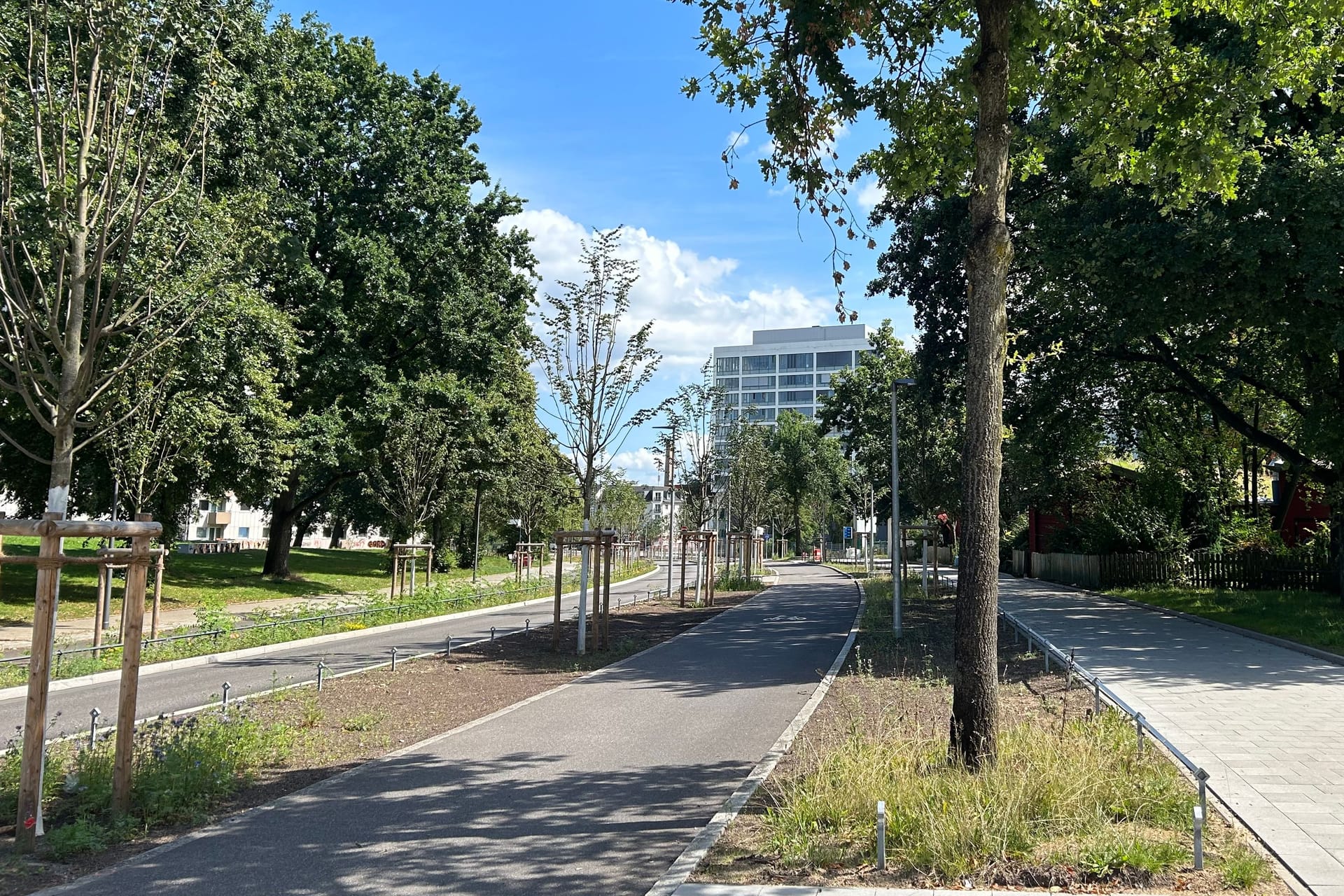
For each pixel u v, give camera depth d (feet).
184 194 45.91
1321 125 57.52
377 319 101.50
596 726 32.09
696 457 112.88
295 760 27.61
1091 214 59.77
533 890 17.07
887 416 122.11
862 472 171.94
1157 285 57.62
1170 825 18.85
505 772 25.81
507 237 112.06
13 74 36.55
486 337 105.29
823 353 455.22
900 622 59.77
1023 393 83.56
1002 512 119.75
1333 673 41.68
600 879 17.62
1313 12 28.02
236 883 17.58
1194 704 33.78
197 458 72.64
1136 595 88.94
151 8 36.37
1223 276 56.13
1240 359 73.46
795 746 28.04
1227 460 109.70
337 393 98.43
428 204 100.53
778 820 19.83
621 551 168.86
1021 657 47.21
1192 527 103.71
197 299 46.83
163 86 37.68
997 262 22.48
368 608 73.41
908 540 168.96
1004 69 22.91
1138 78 28.09
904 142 28.73
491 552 207.31
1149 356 77.66
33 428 75.05
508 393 128.16
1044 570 131.23
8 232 37.78
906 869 16.89
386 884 17.46
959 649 21.65
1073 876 16.19
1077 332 75.10
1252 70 28.99
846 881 16.47
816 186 27.63
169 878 17.83
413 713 34.78
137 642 22.15
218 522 292.40
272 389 80.69
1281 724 30.22
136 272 43.75
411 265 100.53
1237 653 48.91
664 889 16.40
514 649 54.19
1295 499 114.01
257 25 56.90
